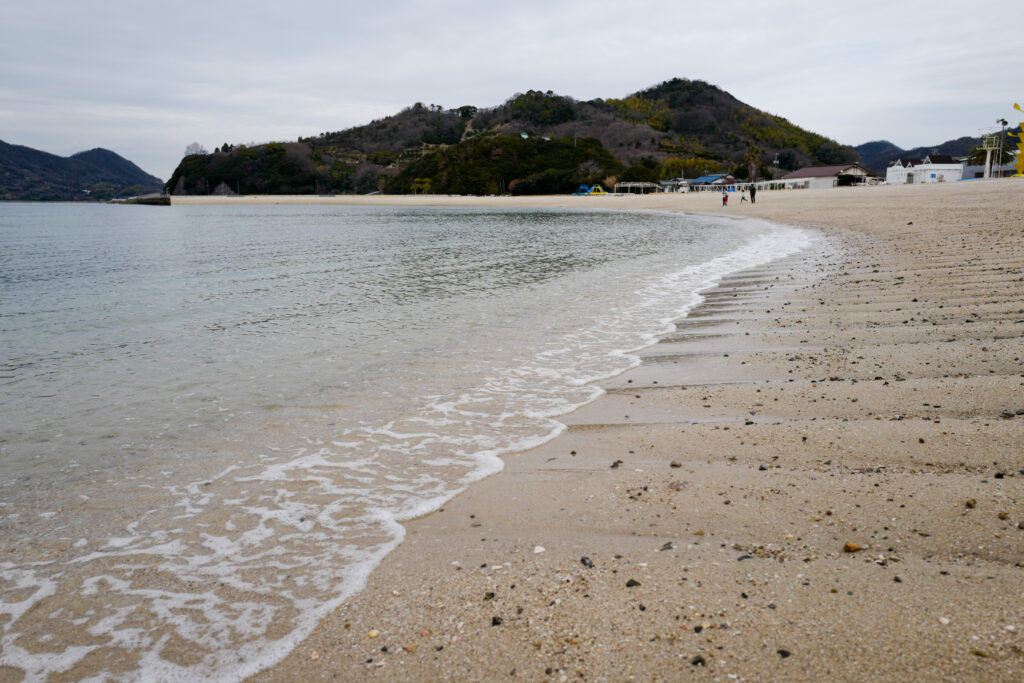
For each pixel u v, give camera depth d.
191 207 101.88
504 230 34.06
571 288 12.71
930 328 6.98
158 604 2.84
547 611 2.63
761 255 17.47
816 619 2.41
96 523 3.59
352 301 11.49
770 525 3.16
